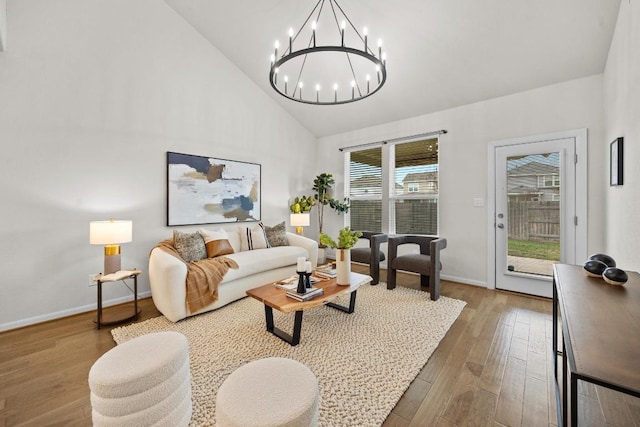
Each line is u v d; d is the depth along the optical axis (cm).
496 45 295
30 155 258
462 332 241
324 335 233
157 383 121
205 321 261
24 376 179
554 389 168
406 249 447
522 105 342
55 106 270
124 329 245
